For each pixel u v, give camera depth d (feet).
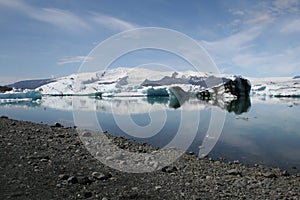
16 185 26.22
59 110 154.40
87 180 29.14
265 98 302.86
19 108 171.53
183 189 30.60
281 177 40.27
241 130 87.10
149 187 30.25
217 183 33.91
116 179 31.48
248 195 30.71
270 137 75.36
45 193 25.29
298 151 59.41
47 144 44.47
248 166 46.75
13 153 36.29
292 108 172.55
